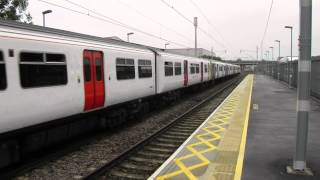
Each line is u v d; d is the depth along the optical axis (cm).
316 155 864
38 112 854
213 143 1020
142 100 1655
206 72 3400
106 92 1184
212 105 2106
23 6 2039
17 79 783
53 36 927
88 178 753
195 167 789
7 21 797
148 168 863
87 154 985
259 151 901
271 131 1159
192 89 2995
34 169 844
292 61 3269
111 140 1166
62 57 946
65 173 820
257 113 1580
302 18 720
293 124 1290
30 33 838
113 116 1287
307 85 728
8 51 760
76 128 1082
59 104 933
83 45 1051
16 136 830
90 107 1095
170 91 2155
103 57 1165
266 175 715
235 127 1232
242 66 14938
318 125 1269
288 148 932
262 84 3956
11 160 819
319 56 1989
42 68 866
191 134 1165
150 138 1122
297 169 742
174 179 709
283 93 2662
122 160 902
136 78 1460
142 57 1538
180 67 2308
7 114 757
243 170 746
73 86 993
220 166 778
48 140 952
